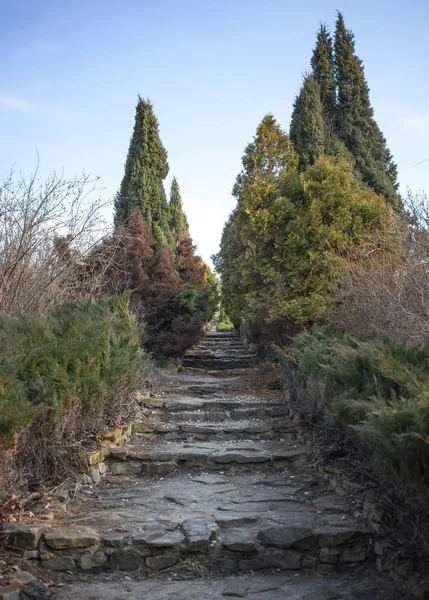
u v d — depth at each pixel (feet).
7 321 21.85
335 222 38.17
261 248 40.83
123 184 74.08
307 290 39.04
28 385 19.07
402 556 14.64
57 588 14.90
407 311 22.03
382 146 73.77
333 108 72.84
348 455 20.43
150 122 74.69
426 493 12.44
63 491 19.17
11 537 15.97
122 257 45.65
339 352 19.34
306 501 19.69
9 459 16.30
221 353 63.93
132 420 28.25
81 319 24.18
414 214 24.63
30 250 26.40
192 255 80.48
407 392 15.14
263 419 30.55
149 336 49.62
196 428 28.04
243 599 14.12
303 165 63.31
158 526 17.12
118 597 14.28
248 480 22.57
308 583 15.16
